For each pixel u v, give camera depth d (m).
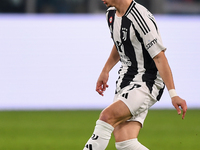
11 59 39.62
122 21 14.36
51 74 39.91
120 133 14.80
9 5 46.28
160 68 13.63
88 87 40.19
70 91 40.16
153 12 46.53
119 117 13.85
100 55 40.09
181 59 40.62
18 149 22.67
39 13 46.81
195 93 40.88
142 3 46.44
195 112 38.91
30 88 39.94
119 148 14.91
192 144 24.42
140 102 14.13
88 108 40.34
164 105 42.00
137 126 14.92
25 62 39.72
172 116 36.84
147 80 14.57
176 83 40.62
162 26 40.53
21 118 35.16
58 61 39.91
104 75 16.52
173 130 29.73
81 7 47.00
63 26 39.88
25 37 39.62
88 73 40.06
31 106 40.12
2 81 39.69
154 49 13.69
